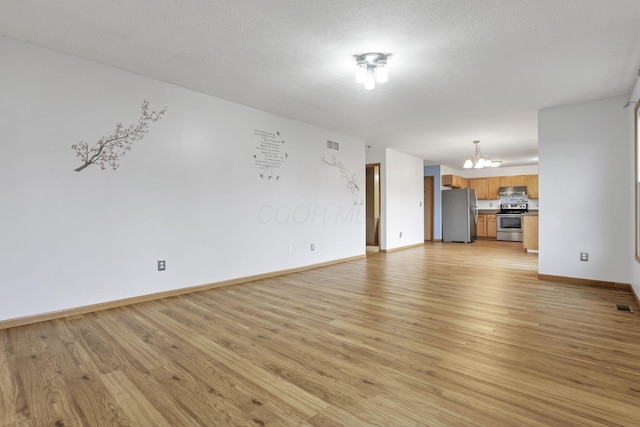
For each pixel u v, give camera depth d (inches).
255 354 84.9
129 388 69.0
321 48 108.5
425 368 77.2
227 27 96.4
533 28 95.0
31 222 107.2
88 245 118.8
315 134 209.5
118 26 96.5
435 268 204.1
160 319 111.3
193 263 148.6
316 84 139.8
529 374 74.0
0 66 101.7
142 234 132.5
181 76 132.6
